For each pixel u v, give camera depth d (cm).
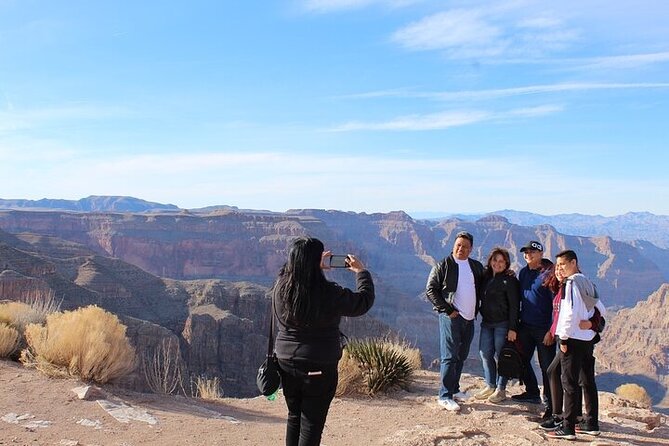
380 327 8225
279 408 1060
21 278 6600
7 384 937
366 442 824
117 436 758
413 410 1016
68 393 916
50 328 1080
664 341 14300
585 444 823
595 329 834
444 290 1002
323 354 556
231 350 8538
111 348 1050
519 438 834
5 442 694
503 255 995
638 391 1711
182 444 750
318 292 551
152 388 1131
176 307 9831
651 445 838
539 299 962
